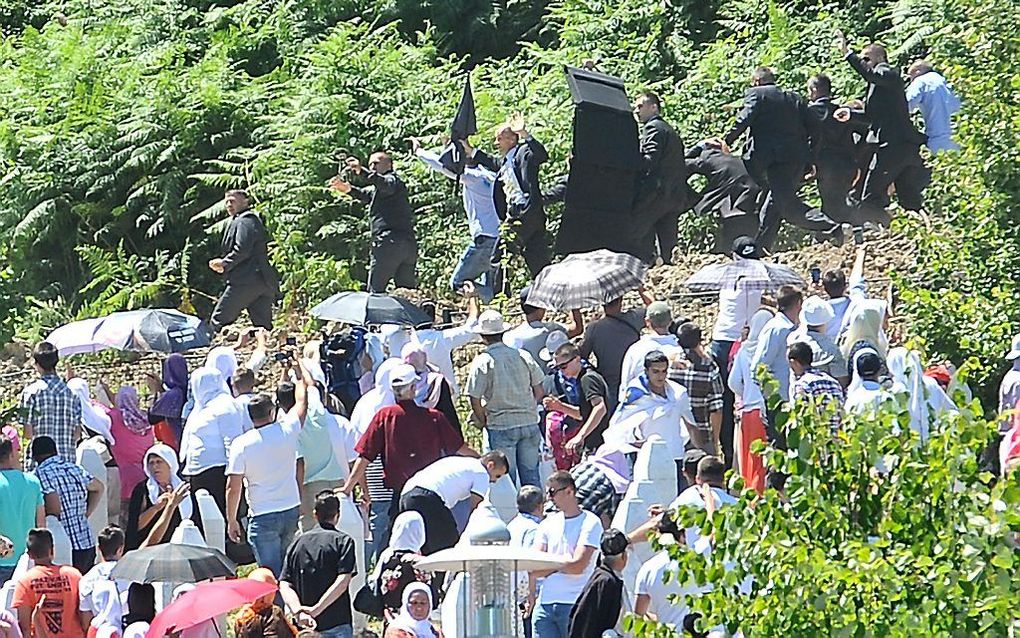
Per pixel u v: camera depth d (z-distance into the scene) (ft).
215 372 137.80
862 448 67.46
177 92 277.64
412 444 125.90
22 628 107.96
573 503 105.70
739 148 245.65
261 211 257.96
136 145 272.31
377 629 124.77
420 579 111.14
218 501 132.36
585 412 136.87
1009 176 150.71
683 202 188.44
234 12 320.91
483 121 264.31
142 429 147.95
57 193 273.13
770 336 133.08
